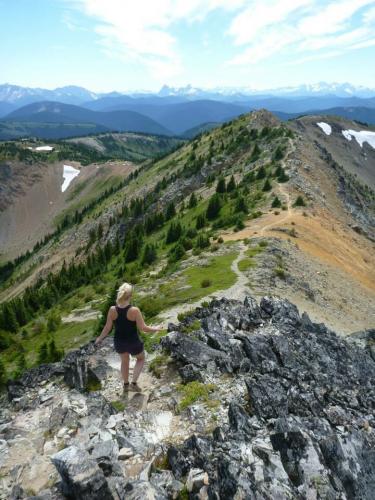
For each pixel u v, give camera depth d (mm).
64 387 14680
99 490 7781
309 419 11125
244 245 63312
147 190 185000
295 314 22906
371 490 9094
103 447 9719
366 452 9844
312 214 91250
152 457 9719
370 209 147750
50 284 121250
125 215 165875
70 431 10914
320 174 132375
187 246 80750
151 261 90500
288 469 9055
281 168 117438
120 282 74250
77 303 83062
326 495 8523
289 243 65562
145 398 12703
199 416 11555
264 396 12078
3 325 85562
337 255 75062
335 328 39188
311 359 18422
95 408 11914
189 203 135500
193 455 9461
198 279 48438
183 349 15297
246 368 14570
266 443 9953
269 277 46781
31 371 16484
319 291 50875
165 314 37375
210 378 13883
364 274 74250
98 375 14312
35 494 8578
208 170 163375
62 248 194125
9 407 13836
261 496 7969
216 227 90875
